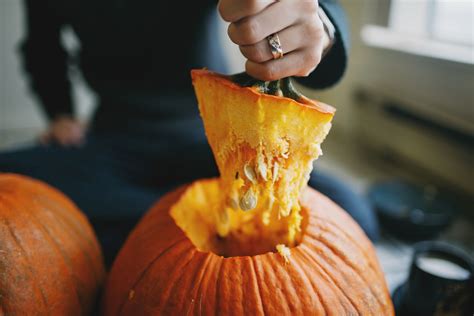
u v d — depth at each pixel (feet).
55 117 3.67
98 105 3.47
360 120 5.11
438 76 3.88
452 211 3.30
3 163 2.64
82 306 1.55
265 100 1.19
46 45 3.65
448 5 4.13
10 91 6.00
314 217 1.53
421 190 3.54
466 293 1.78
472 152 3.60
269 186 1.29
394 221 3.09
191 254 1.41
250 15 1.15
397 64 4.36
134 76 3.21
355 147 5.16
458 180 3.79
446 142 3.87
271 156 1.26
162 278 1.38
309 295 1.31
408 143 4.38
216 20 3.24
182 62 3.13
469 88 3.58
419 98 4.13
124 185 2.82
